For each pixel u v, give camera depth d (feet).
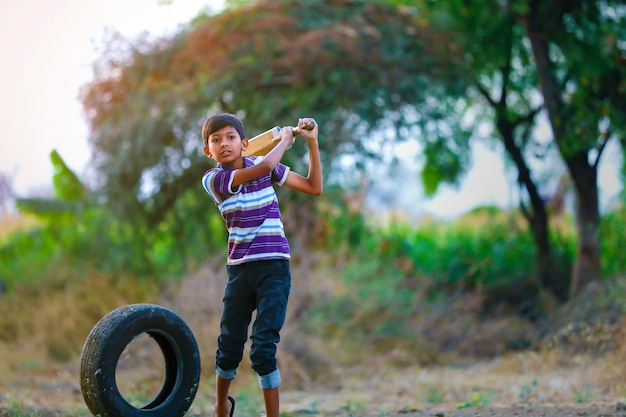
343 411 20.68
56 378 25.96
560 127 37.40
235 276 12.84
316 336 31.55
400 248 43.50
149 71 37.24
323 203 35.12
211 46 36.42
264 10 36.55
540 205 41.91
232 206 12.65
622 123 36.60
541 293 38.63
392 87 35.81
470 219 53.72
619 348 24.59
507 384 25.61
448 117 39.83
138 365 26.30
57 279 37.04
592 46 36.81
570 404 19.81
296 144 34.09
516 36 40.93
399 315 34.63
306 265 32.60
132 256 37.45
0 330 33.19
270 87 35.78
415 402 22.68
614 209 41.83
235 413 19.31
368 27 35.91
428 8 40.24
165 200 37.55
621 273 35.27
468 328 35.19
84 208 38.32
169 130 35.70
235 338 12.96
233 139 12.80
